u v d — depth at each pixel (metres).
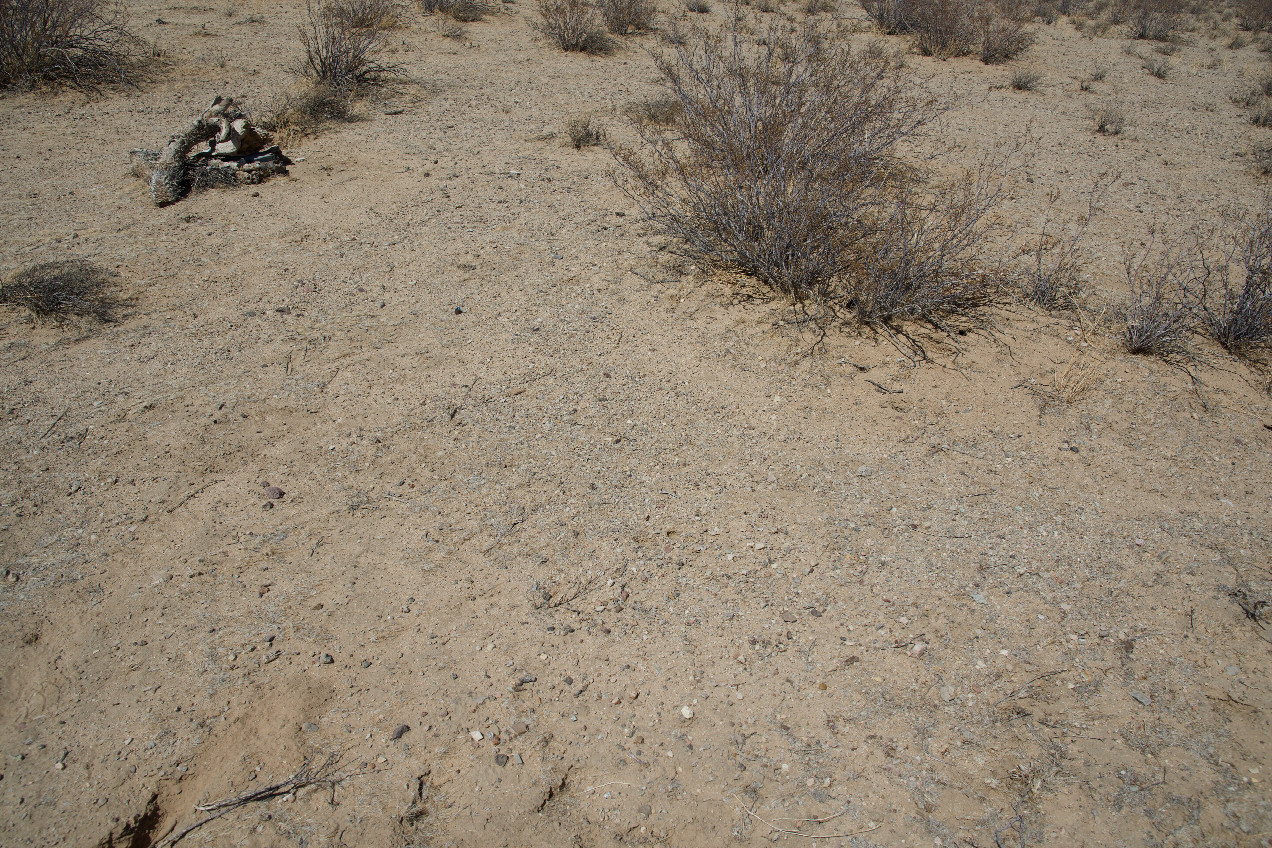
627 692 3.11
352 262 6.25
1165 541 3.86
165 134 8.75
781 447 4.41
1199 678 3.17
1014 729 2.98
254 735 2.92
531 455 4.30
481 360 5.08
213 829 2.65
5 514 3.79
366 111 9.85
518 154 8.73
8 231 6.45
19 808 2.65
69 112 9.25
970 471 4.28
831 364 5.09
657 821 2.71
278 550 3.68
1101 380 5.03
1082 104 12.71
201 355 5.04
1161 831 2.66
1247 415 4.80
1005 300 5.86
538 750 2.91
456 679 3.14
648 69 12.68
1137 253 6.91
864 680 3.16
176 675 3.11
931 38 15.50
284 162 8.17
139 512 3.85
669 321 5.55
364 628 3.33
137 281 5.85
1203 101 13.48
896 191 6.73
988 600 3.51
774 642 3.31
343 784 2.79
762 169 5.91
